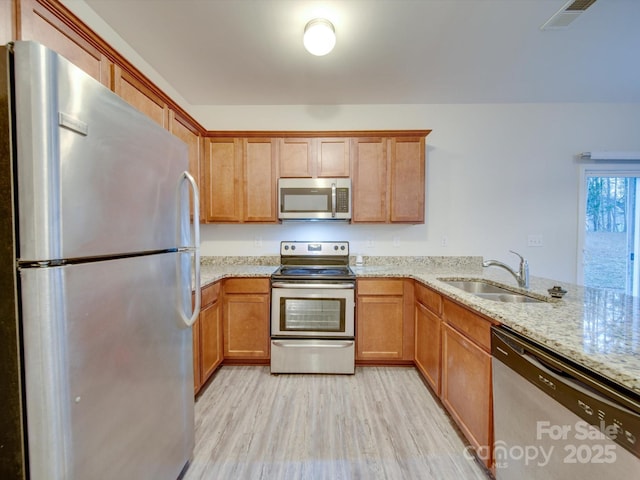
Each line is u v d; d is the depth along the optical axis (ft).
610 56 7.30
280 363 7.89
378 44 6.75
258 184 9.14
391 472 4.69
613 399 2.45
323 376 7.79
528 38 6.59
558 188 9.82
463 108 9.82
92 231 2.69
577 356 2.75
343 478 4.58
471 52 7.08
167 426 4.02
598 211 10.26
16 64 2.26
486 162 9.86
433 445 5.26
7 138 2.29
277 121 9.93
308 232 10.09
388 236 10.03
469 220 9.93
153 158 3.63
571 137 9.77
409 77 8.18
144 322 3.47
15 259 2.31
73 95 2.49
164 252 3.92
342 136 9.01
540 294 5.31
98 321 2.77
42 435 2.33
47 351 2.32
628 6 5.65
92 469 2.71
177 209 4.22
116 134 2.99
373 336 8.21
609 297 5.00
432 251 9.98
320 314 7.98
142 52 6.99
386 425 5.80
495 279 7.27
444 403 6.04
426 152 9.88
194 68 7.71
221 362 8.10
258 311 8.25
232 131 9.00
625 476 2.31
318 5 5.56
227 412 6.22
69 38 4.06
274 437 5.47
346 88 8.79
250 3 5.50
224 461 4.91
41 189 2.29
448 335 5.85
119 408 3.06
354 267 9.42
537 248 9.88
